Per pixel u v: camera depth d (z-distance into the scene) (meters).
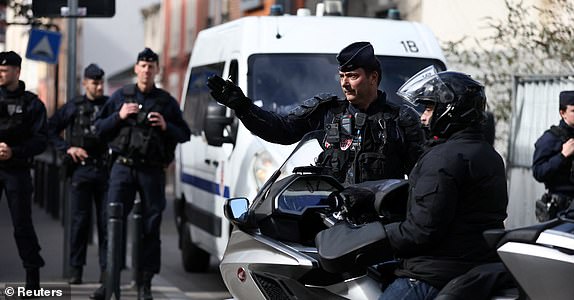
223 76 22.11
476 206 9.34
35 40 32.53
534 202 23.75
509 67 28.81
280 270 10.62
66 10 23.58
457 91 9.45
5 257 27.09
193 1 69.88
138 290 20.53
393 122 12.96
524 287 8.45
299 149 12.46
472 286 9.03
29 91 19.81
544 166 18.77
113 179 20.58
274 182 11.84
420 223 9.20
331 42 21.03
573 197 18.77
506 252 8.52
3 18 43.34
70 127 22.95
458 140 9.44
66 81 23.70
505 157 28.12
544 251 8.29
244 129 20.09
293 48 20.84
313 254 10.65
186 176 25.41
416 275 9.44
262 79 20.41
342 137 12.95
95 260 27.45
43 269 25.12
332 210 11.26
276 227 11.23
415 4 38.09
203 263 25.45
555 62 27.12
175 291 22.28
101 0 23.64
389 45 21.17
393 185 10.22
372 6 41.75
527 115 24.31
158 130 20.53
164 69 81.75
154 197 20.62
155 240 20.62
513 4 30.70
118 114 20.34
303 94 20.27
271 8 23.00
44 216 40.50
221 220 21.20
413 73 20.75
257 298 10.93
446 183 9.20
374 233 9.48
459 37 34.50
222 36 23.39
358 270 9.95
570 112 18.73
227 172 20.72
